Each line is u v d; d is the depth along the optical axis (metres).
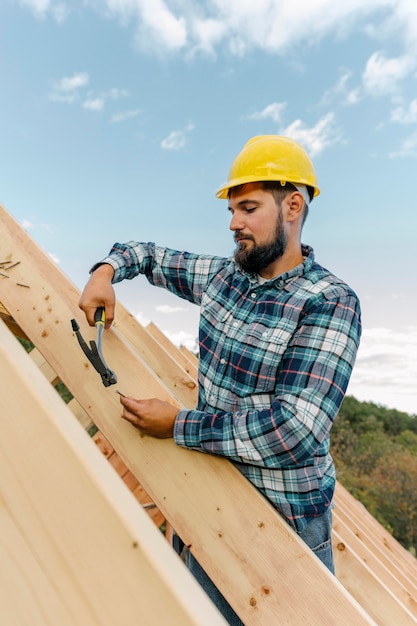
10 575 0.53
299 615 1.07
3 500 0.55
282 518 1.22
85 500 0.54
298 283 1.35
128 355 1.36
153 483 1.25
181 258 1.67
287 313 1.31
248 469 1.25
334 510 3.25
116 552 0.53
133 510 0.55
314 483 1.26
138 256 1.65
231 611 1.28
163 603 0.51
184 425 1.22
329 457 1.40
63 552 0.53
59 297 1.47
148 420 1.23
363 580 1.78
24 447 0.56
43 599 0.53
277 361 1.28
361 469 16.31
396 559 3.60
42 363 2.85
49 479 0.55
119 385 1.34
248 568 1.14
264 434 1.16
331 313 1.27
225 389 1.34
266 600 1.10
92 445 0.58
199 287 1.62
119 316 2.49
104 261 1.54
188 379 2.34
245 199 1.38
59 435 0.56
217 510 1.19
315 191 1.48
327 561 1.32
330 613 1.05
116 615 0.51
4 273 1.54
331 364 1.22
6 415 0.57
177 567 0.54
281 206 1.38
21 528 0.54
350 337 1.25
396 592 2.35
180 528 1.21
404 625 1.71
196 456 1.24
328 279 1.35
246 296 1.41
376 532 4.19
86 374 1.38
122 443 1.30
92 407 1.35
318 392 1.19
